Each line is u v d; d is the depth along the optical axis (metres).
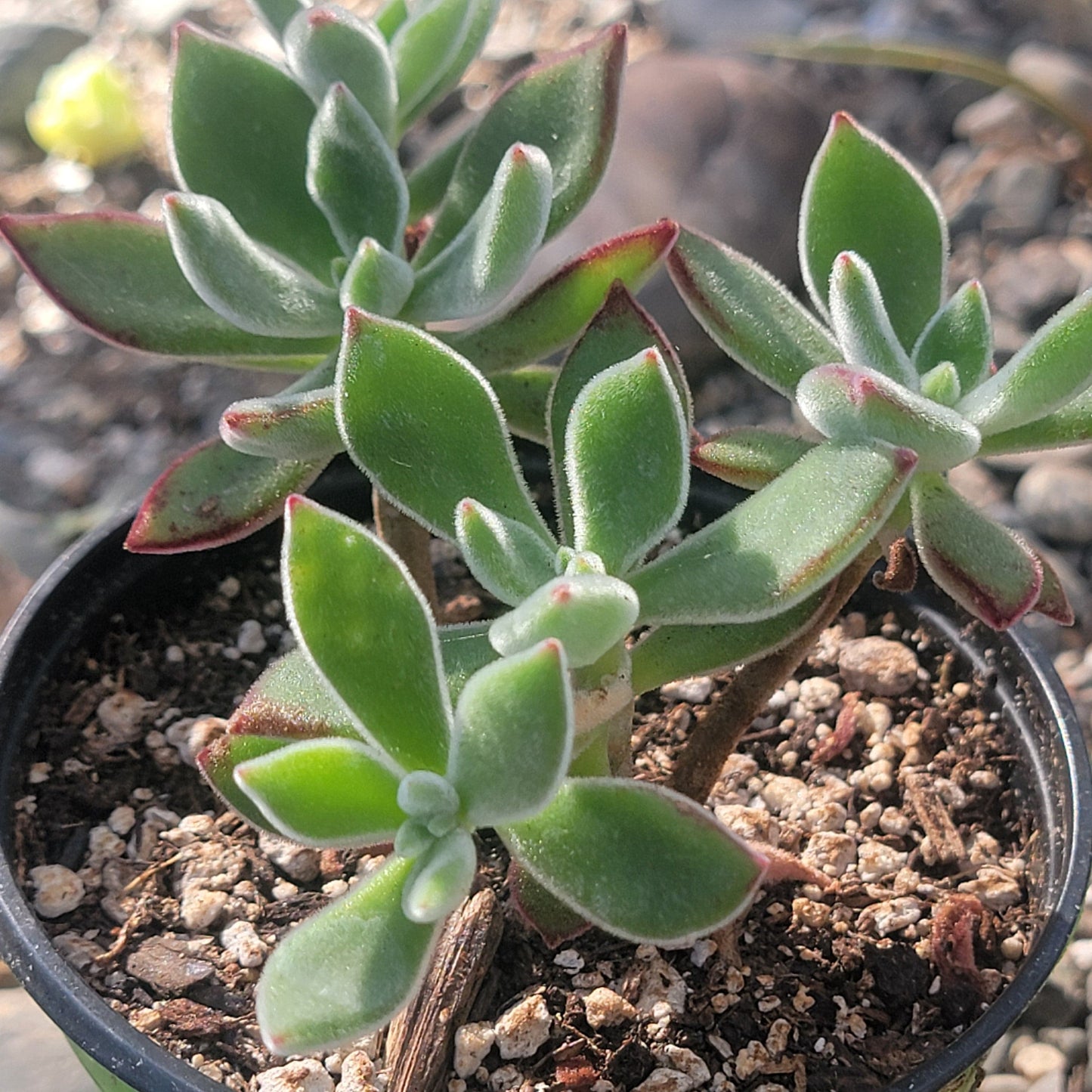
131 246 0.18
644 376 0.14
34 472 0.37
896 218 0.17
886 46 0.38
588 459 0.15
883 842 0.20
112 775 0.21
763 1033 0.18
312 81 0.18
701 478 0.24
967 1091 0.18
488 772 0.13
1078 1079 0.25
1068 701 0.20
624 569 0.15
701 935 0.13
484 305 0.17
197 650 0.23
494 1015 0.18
